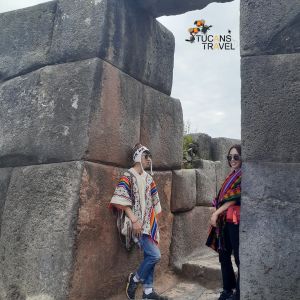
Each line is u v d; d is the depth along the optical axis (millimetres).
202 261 4547
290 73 2520
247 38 2666
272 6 2633
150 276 3379
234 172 3166
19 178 3383
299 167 2406
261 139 2527
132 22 3773
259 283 2381
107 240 3334
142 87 3975
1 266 3266
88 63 3289
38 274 3049
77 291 2967
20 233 3236
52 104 3363
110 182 3402
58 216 3080
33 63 3617
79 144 3150
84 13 3441
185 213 4922
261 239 2420
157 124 4223
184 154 6234
